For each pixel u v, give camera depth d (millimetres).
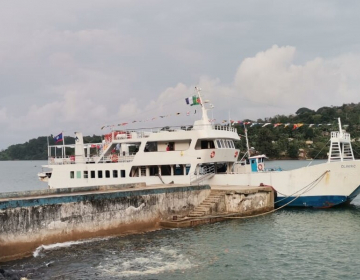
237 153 48219
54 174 48156
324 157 148375
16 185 106938
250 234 32281
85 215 31688
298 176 42031
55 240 30047
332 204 41406
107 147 47750
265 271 24109
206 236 31844
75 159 49625
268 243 29750
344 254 27016
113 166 46219
